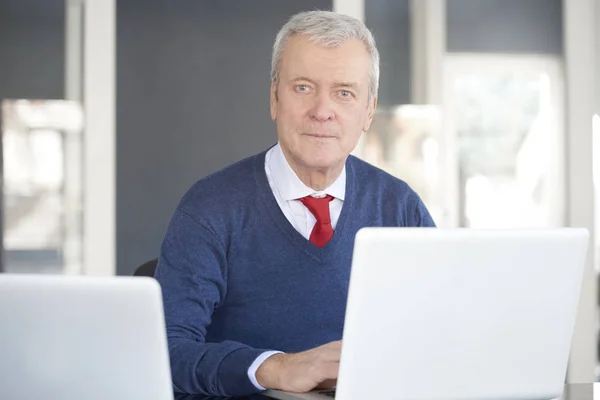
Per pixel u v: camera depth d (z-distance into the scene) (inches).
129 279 55.6
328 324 91.0
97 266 248.1
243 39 255.3
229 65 255.0
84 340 56.7
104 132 247.8
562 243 63.5
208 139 254.1
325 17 87.0
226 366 73.4
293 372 69.7
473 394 64.3
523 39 265.3
